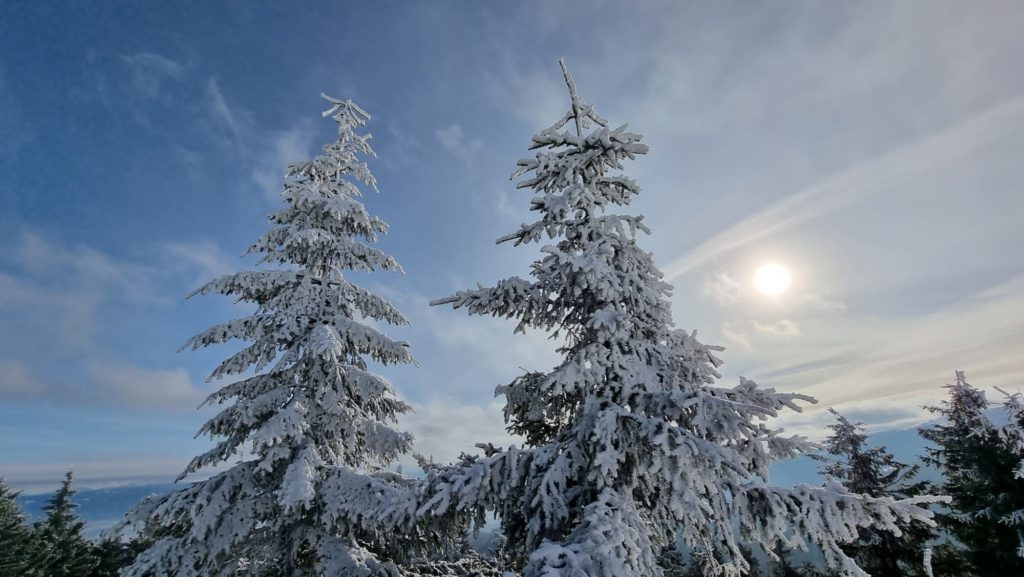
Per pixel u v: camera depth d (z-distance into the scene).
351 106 14.49
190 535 8.29
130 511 8.99
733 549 5.55
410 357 11.34
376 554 9.73
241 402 9.80
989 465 15.51
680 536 7.13
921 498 4.81
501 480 6.43
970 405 17.64
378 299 12.20
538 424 8.37
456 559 11.71
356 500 8.59
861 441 18.59
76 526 35.28
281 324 10.81
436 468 7.00
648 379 6.50
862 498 5.02
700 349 7.62
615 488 6.11
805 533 5.25
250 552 9.46
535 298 7.65
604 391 6.66
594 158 8.05
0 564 27.73
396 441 10.44
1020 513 13.99
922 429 18.53
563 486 6.04
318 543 8.98
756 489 5.61
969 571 15.23
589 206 7.74
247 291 11.20
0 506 30.53
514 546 6.88
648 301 7.25
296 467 8.69
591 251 6.98
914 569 15.28
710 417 5.59
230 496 9.28
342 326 10.90
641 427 5.60
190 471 9.88
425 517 6.67
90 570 33.03
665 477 5.41
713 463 4.99
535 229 8.39
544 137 8.12
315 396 10.41
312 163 12.86
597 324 6.50
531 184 8.55
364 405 11.38
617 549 4.45
